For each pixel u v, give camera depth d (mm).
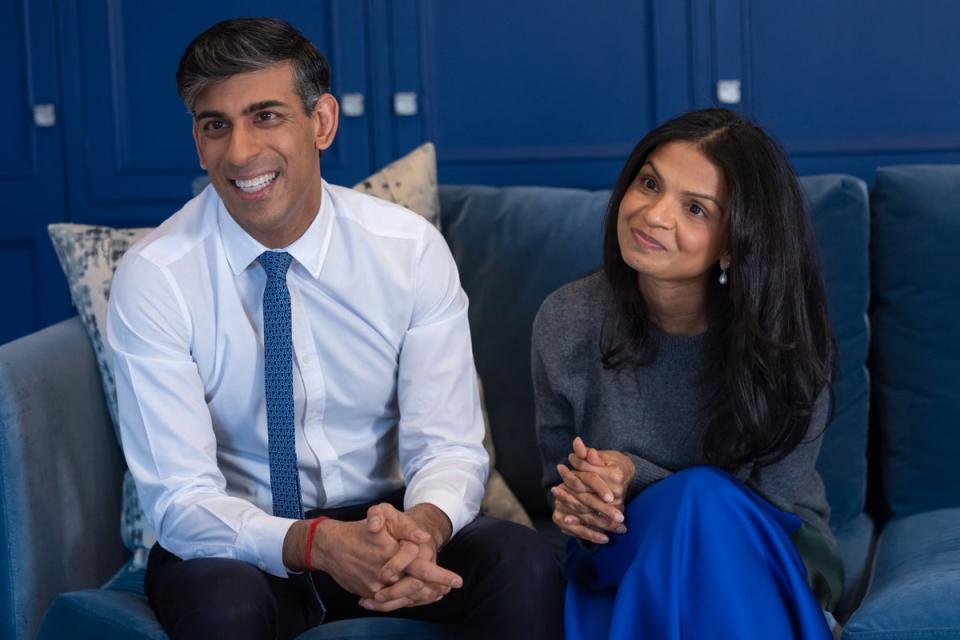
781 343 1757
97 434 2078
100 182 3150
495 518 1777
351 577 1595
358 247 1804
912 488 2145
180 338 1751
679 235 1718
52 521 1888
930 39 2893
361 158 3068
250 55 1633
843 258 2158
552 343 1924
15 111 3154
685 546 1617
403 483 1946
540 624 1605
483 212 2312
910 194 2174
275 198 1681
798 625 1615
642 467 1812
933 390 2129
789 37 2922
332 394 1840
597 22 2967
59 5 3104
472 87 3016
